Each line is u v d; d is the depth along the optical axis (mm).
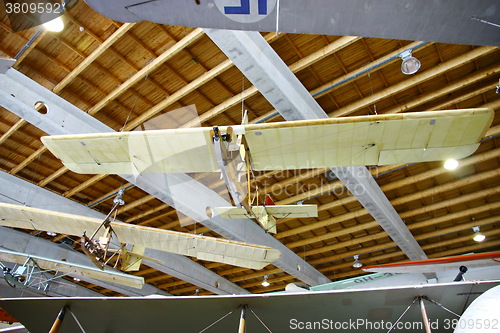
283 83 6254
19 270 8859
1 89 6398
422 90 7426
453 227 11914
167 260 13312
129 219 11617
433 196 10484
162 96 7547
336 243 13430
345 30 2414
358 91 7434
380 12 2230
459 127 4762
